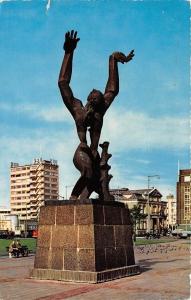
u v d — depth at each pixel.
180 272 18.27
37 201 146.00
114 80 17.67
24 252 30.19
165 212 146.75
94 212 15.34
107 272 15.27
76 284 14.57
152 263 23.16
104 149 17.39
